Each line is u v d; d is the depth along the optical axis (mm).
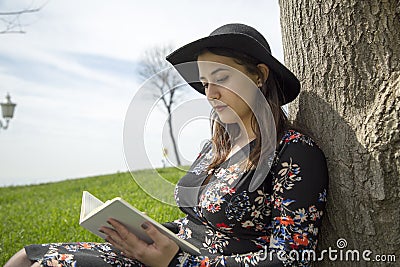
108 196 9250
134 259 2500
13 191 13359
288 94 2699
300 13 2736
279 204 2439
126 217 2289
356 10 2471
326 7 2568
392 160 2354
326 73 2586
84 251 2504
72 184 13242
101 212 2273
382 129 2361
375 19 2439
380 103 2389
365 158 2416
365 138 2416
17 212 9062
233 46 2508
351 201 2479
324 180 2480
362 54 2471
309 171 2445
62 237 5820
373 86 2445
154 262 2357
